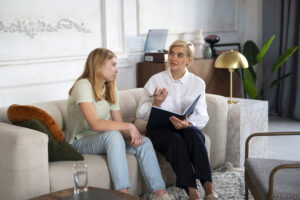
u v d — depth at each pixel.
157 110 2.55
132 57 4.47
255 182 2.01
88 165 2.28
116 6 4.20
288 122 5.13
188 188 2.46
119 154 2.34
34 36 3.59
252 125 3.37
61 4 3.75
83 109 2.42
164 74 2.90
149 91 2.87
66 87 3.88
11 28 3.43
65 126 2.73
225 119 3.15
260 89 5.81
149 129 2.70
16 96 3.52
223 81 4.94
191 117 2.76
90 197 1.71
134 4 4.39
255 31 5.71
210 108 3.07
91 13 4.00
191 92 2.84
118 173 2.30
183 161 2.46
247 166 2.23
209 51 4.84
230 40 5.60
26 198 2.07
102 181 2.31
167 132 2.58
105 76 2.50
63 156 2.30
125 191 2.28
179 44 2.79
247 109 3.28
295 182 1.90
